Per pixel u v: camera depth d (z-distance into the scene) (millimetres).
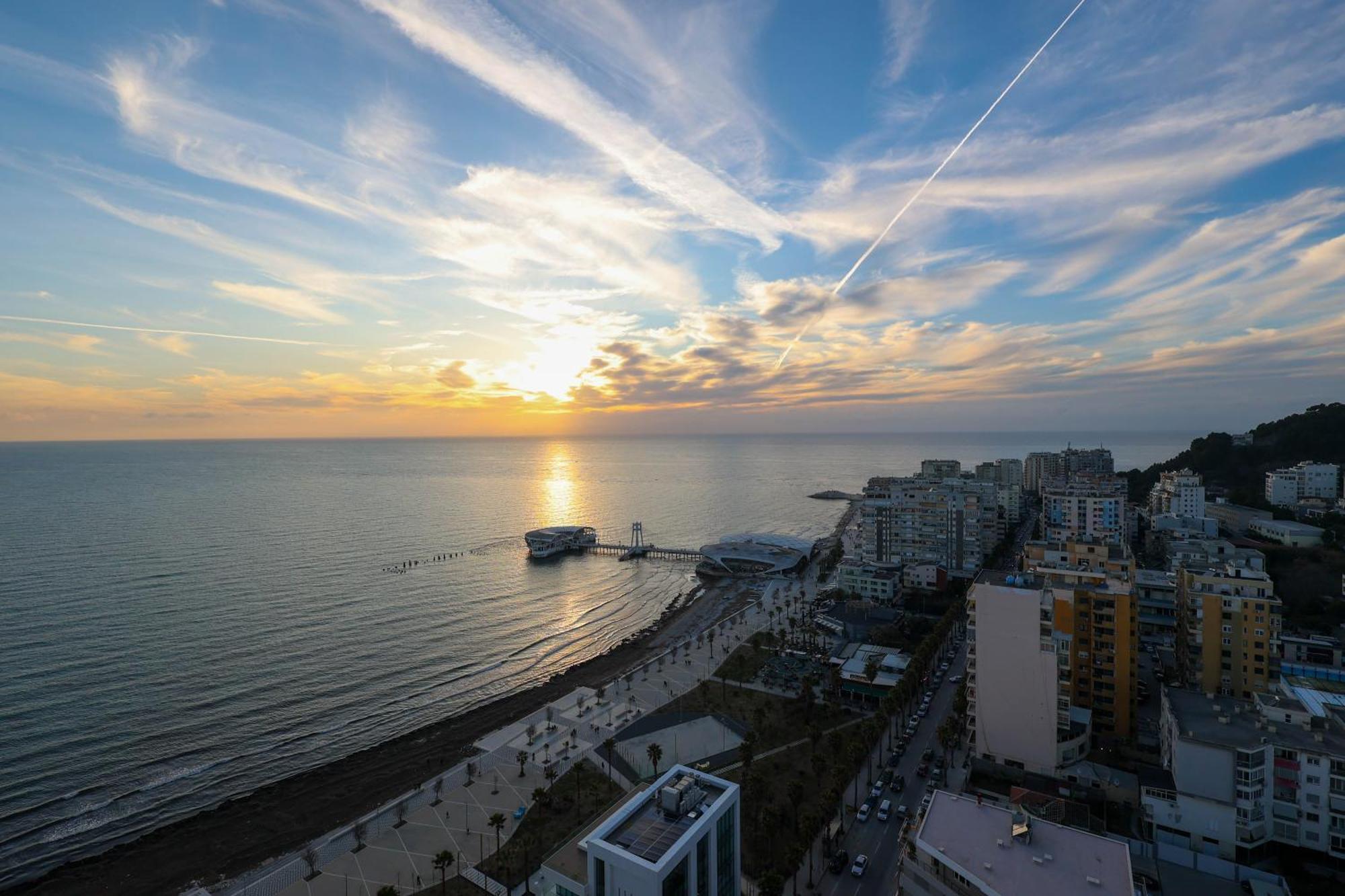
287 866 97062
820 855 94938
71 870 99062
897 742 126438
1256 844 85562
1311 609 166250
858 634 192625
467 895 90000
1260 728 92812
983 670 110000
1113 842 64688
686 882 57500
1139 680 147375
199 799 117688
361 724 147625
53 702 149625
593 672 182000
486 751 131750
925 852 65062
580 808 109000
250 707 152125
